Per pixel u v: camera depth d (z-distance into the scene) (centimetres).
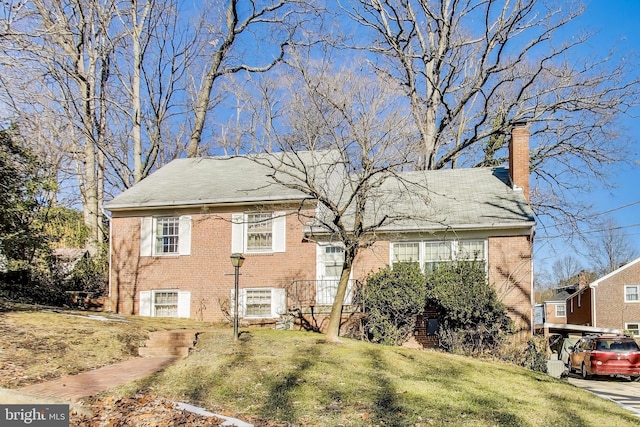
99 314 1694
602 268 6075
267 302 1934
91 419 761
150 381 970
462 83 2864
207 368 1071
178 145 3416
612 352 1895
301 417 812
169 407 827
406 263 1736
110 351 1195
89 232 2680
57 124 2756
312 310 1777
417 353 1396
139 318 1769
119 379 977
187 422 758
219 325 1759
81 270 2261
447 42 2752
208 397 895
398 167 1673
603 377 2012
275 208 1944
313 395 920
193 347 1291
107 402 833
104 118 2858
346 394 935
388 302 1656
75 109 2636
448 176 2236
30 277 1962
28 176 1673
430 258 1856
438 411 874
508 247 1806
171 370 1059
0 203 1580
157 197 2058
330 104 1519
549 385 1201
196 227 2017
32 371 980
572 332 2708
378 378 1066
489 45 2577
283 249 1934
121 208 2052
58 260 2191
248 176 2158
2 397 819
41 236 1802
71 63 2484
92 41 2678
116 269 2066
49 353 1095
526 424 845
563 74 2614
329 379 1025
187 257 2011
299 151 2012
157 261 2034
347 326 1722
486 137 2948
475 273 1670
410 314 1678
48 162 2102
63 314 1510
